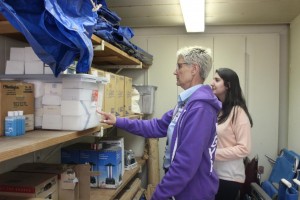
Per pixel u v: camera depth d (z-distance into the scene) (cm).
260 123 313
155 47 328
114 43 192
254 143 313
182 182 126
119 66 287
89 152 195
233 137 199
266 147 312
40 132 120
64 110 125
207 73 144
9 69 129
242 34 316
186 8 226
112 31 185
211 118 133
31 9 91
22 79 127
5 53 144
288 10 262
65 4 101
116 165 195
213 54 318
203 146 128
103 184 195
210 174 139
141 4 247
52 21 92
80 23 104
